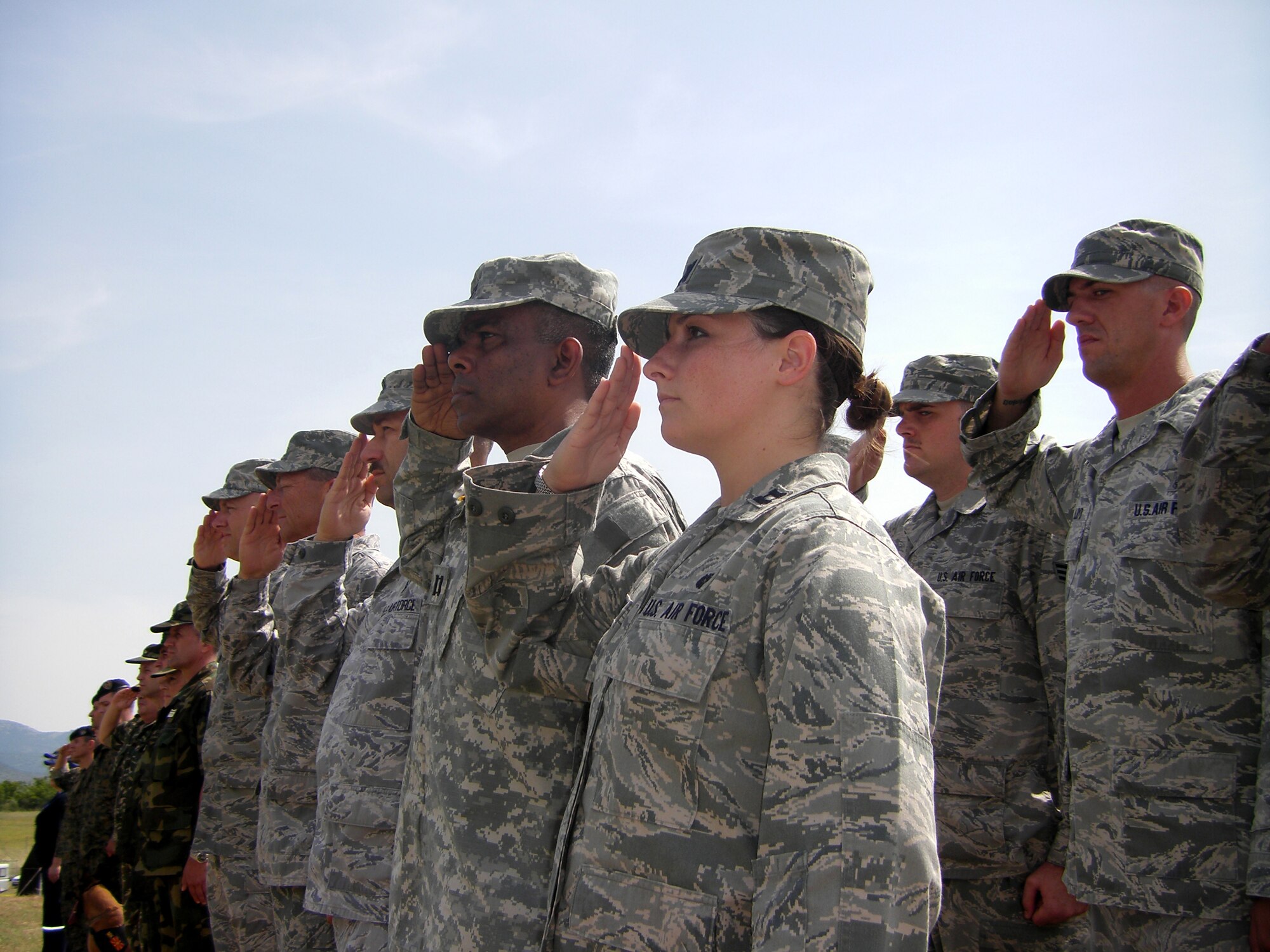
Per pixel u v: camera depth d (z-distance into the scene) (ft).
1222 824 8.63
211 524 19.83
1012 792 11.96
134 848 21.61
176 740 19.25
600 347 10.39
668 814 5.52
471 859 8.03
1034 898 11.37
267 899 17.03
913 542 14.05
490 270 10.25
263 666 16.88
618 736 5.83
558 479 7.75
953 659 12.53
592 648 7.80
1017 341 10.79
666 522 8.96
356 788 11.66
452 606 8.99
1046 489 11.27
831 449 7.05
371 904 11.24
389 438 15.47
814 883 4.75
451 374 10.33
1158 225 10.36
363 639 12.55
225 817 17.21
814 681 5.11
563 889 5.92
